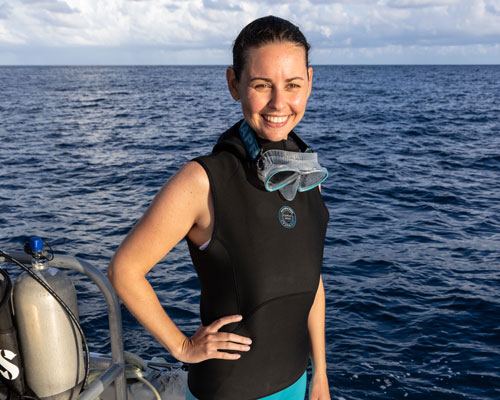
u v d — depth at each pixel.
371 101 52.12
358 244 9.34
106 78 129.38
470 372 5.17
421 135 26.75
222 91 74.81
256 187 1.38
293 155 1.38
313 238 1.50
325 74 151.50
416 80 107.81
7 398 1.73
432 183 15.11
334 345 5.72
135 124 33.28
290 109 1.36
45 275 1.71
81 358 1.80
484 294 7.06
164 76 147.25
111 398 2.08
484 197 13.34
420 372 5.19
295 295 1.43
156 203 1.30
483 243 9.45
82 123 33.56
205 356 1.34
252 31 1.33
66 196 13.42
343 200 12.96
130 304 1.31
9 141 24.80
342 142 24.25
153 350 5.57
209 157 1.35
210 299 1.43
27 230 10.19
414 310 6.59
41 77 135.38
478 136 26.34
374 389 4.91
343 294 7.09
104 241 9.60
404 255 8.74
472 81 102.50
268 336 1.43
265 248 1.38
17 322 1.70
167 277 7.62
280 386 1.49
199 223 1.35
